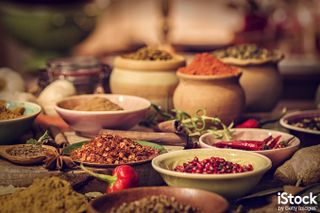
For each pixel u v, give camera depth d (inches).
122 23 94.2
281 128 40.6
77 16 67.4
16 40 70.2
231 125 37.2
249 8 65.0
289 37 71.0
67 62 47.0
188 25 92.7
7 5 67.2
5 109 37.2
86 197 29.5
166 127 36.9
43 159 32.7
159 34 73.2
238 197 29.7
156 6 93.1
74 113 36.8
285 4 70.0
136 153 32.3
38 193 28.4
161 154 31.5
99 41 94.0
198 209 26.7
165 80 41.6
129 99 40.5
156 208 25.8
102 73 46.7
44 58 69.4
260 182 33.0
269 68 43.8
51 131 38.2
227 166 30.0
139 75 41.7
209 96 38.4
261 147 34.2
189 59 67.9
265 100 43.6
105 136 33.0
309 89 69.7
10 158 32.8
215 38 92.4
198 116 37.8
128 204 26.8
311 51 71.6
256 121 39.6
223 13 92.2
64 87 43.0
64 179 31.4
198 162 30.5
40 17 66.3
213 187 28.8
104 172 31.4
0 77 47.6
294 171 32.3
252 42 64.5
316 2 70.9
